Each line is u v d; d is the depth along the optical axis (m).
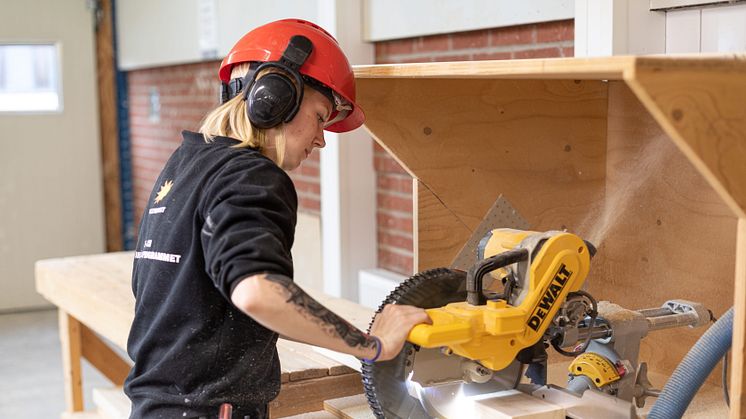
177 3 5.06
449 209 1.88
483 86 1.89
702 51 2.06
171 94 5.53
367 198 3.68
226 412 1.38
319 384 2.03
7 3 5.84
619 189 2.04
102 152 6.28
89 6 6.03
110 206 6.36
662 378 1.96
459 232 1.90
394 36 3.31
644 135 1.96
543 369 1.54
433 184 1.85
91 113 6.11
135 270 1.52
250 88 1.43
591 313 1.51
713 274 1.85
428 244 1.86
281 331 1.25
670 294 1.95
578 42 2.26
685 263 1.91
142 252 1.48
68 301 3.00
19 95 5.94
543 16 2.59
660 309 1.68
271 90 1.40
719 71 1.12
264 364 1.45
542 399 1.49
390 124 1.79
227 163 1.36
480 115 1.89
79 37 6.02
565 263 1.42
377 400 1.49
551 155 2.00
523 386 1.54
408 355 1.47
